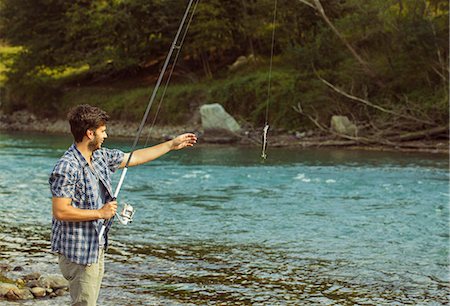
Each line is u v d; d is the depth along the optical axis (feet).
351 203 38.09
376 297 20.33
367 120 82.89
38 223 31.50
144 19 120.67
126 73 131.75
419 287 21.48
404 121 78.23
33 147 75.05
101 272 13.85
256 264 24.21
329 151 71.05
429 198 39.78
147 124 105.70
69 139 89.56
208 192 42.27
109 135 100.48
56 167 13.12
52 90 124.77
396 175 50.21
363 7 84.84
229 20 116.06
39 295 19.48
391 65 85.15
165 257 25.05
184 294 20.18
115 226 31.01
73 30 121.39
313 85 88.28
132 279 21.76
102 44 125.39
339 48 93.20
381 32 86.99
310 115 88.02
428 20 81.10
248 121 94.53
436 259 25.26
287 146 77.41
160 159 62.54
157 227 30.96
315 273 23.06
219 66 122.42
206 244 27.53
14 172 51.34
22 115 125.29
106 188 13.69
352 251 26.50
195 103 104.22
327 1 103.09
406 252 26.40
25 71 125.29
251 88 96.89
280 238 28.84
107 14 118.83
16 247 26.25
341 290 21.03
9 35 130.31
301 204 37.78
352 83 84.43
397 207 36.88
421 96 80.53
